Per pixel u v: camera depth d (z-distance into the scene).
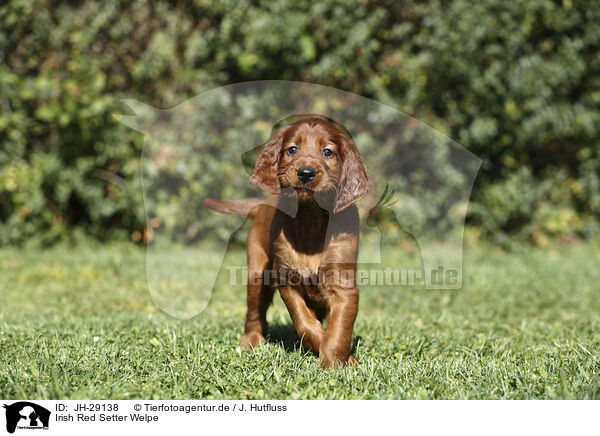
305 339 3.40
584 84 9.16
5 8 7.80
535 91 8.45
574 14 8.59
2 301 5.58
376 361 3.41
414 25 8.30
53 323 4.47
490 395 2.91
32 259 7.25
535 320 4.96
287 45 7.87
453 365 3.38
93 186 7.90
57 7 7.96
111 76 8.16
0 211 7.95
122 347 3.74
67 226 8.23
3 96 7.67
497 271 7.11
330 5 7.95
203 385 3.04
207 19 8.09
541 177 9.52
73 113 7.55
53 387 2.89
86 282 6.36
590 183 9.40
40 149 8.12
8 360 3.39
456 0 8.07
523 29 8.23
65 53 8.05
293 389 2.97
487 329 4.70
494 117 8.52
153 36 8.10
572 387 2.94
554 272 7.16
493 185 8.86
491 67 8.19
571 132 9.10
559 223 9.05
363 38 7.97
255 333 3.89
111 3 7.98
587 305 5.73
